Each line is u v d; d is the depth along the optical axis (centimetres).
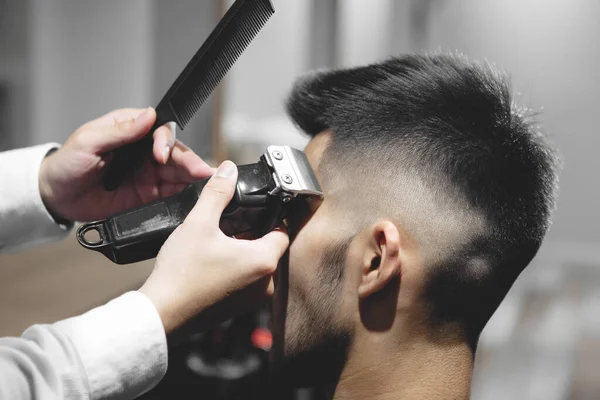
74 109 135
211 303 45
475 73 52
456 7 156
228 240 46
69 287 100
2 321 89
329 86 56
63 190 66
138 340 43
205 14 130
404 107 51
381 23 161
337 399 53
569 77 156
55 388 40
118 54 134
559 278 174
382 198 49
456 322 50
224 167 48
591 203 170
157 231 49
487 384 126
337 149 52
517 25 153
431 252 48
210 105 136
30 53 124
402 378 50
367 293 48
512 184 49
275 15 146
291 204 50
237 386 82
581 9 149
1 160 67
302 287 52
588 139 163
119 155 64
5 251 70
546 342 144
